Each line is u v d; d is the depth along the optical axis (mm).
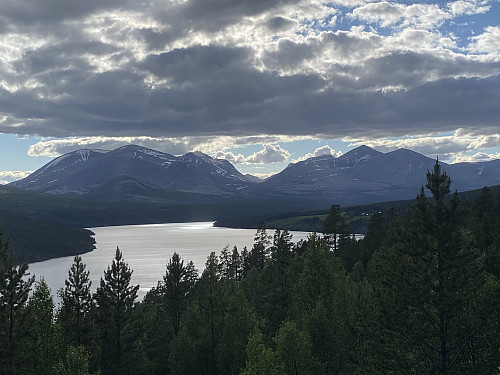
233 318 58031
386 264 50844
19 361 47062
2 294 47531
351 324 50875
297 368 47000
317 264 65750
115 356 59875
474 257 36844
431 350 38281
